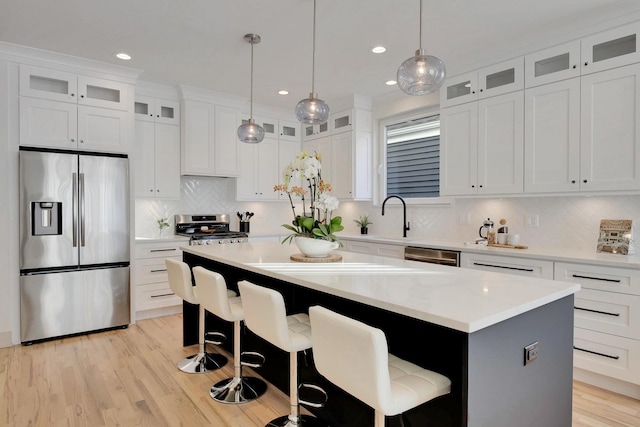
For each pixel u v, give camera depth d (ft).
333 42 10.33
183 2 8.32
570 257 8.84
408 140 15.47
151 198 14.17
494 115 11.10
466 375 4.15
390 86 14.24
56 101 11.42
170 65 12.08
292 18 9.02
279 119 18.01
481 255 10.59
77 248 11.61
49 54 11.07
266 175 17.54
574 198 10.56
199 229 16.06
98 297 12.02
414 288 5.51
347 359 4.27
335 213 18.88
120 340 11.41
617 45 9.12
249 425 7.06
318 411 7.32
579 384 8.77
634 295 7.87
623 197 9.66
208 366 9.39
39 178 10.99
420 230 14.78
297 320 7.15
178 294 9.27
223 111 15.55
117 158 12.32
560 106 9.74
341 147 16.38
